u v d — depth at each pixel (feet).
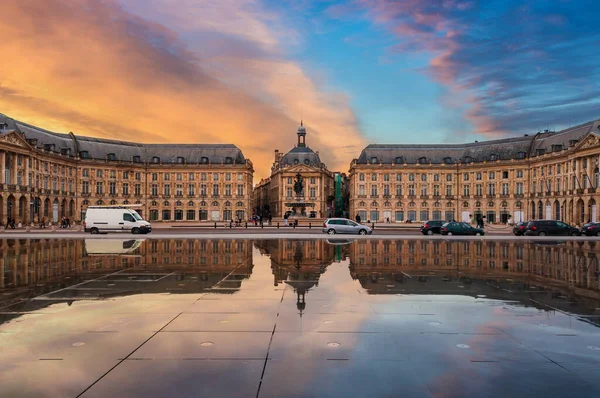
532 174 314.96
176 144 380.37
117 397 20.02
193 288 44.52
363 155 373.81
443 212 358.43
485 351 25.89
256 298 39.75
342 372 22.79
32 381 21.59
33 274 53.93
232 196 369.91
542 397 20.26
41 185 279.69
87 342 27.09
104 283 47.34
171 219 365.61
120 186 351.46
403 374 22.61
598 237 142.00
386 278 51.52
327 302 38.17
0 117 249.75
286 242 110.73
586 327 30.86
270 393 20.47
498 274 55.36
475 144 360.89
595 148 242.99
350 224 158.40
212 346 26.40
